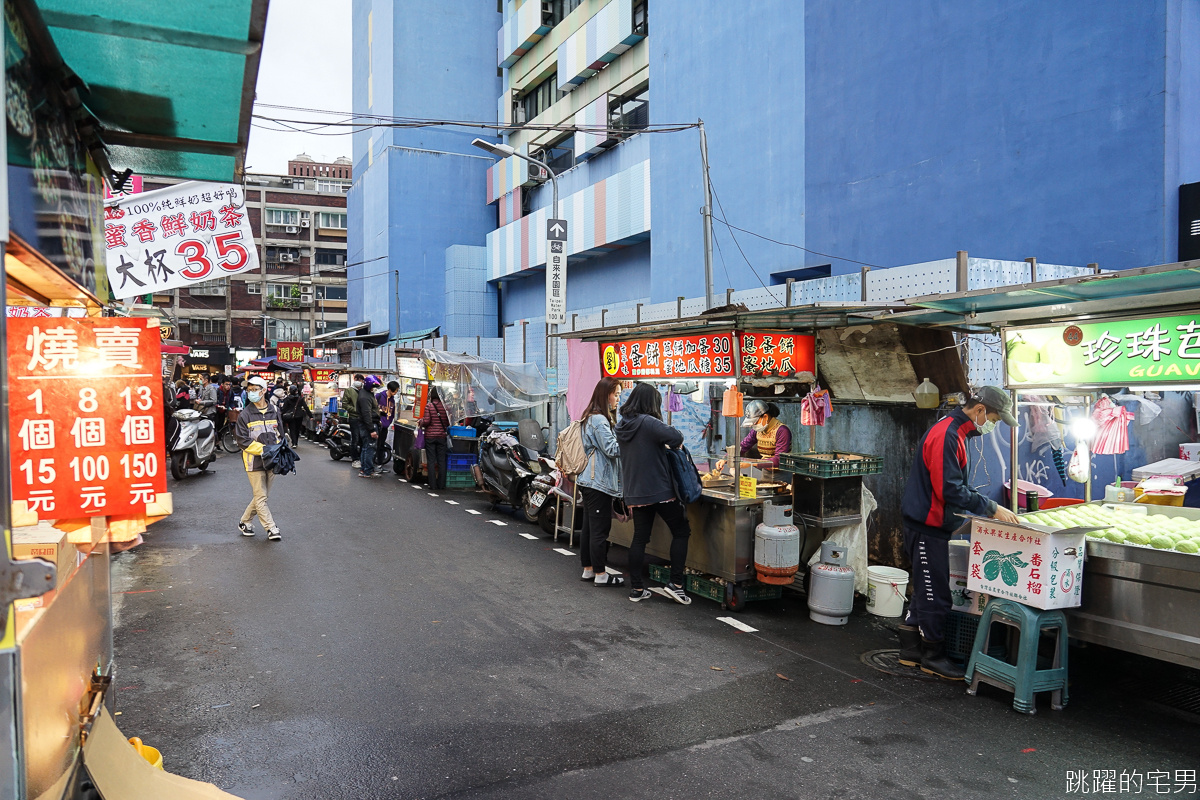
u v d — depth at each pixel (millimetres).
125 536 2229
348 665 4523
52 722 1767
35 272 2129
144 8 1900
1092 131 9148
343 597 5895
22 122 1762
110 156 3025
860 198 12539
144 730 3631
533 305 28438
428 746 3537
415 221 31609
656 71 17938
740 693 4223
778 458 6445
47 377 2164
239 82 2357
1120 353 4273
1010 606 4113
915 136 11555
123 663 4465
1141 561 3938
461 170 32312
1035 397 6582
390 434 14109
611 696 4148
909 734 3748
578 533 8117
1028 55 9883
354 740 3580
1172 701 4199
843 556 5664
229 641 4875
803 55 13688
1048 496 6156
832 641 5133
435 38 31812
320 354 42156
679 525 5938
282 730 3668
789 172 14086
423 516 9469
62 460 2164
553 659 4695
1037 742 3682
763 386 6844
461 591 6152
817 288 8305
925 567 4543
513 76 29031
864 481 6898
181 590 5980
